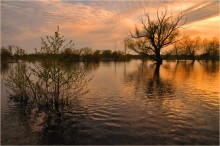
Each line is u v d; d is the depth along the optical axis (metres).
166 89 21.38
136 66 59.59
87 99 16.69
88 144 8.96
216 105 14.95
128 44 67.31
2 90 20.06
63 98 15.58
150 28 60.75
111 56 111.56
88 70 44.25
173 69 49.47
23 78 16.23
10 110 13.80
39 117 12.41
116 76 33.28
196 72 41.38
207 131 10.20
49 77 14.27
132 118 12.11
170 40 62.50
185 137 9.55
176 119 11.92
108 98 17.11
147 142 9.07
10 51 80.06
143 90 20.80
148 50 65.19
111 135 9.79
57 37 14.04
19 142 9.15
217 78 31.19
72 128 10.67
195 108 14.18
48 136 9.77
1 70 42.69
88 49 84.75
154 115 12.66
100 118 12.14
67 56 14.86
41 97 15.05
